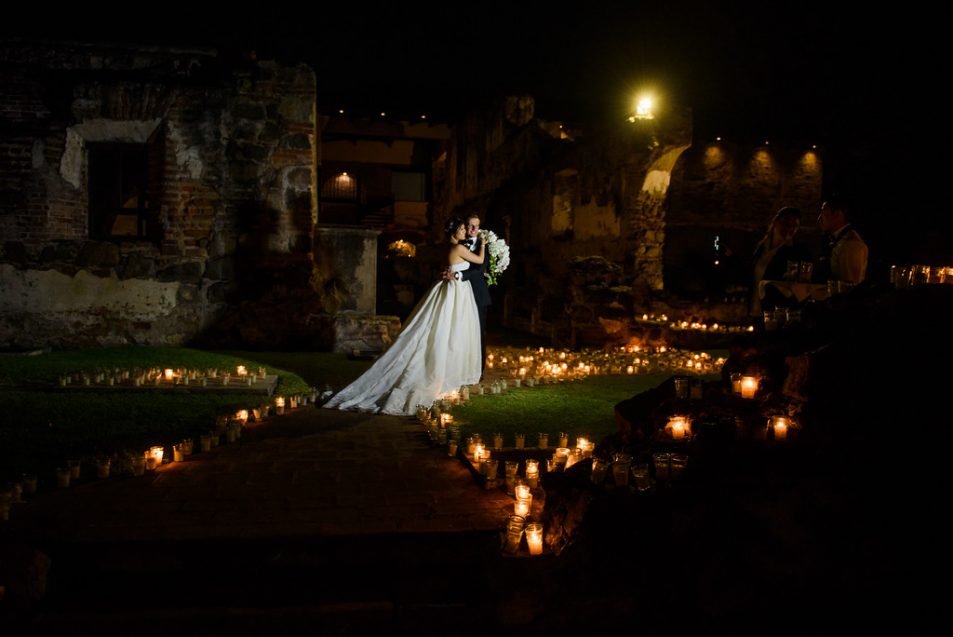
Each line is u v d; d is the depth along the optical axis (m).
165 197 10.47
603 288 12.88
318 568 3.50
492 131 19.44
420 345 7.21
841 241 5.35
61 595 3.28
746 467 3.06
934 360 2.85
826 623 2.49
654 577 2.92
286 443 5.38
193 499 4.03
